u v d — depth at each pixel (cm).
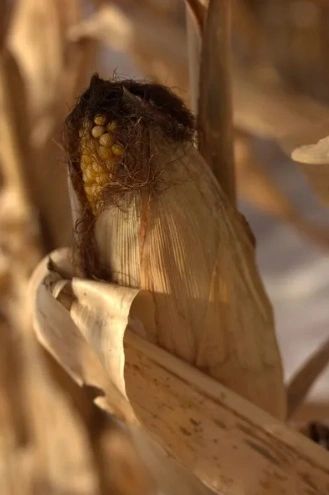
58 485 102
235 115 86
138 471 101
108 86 63
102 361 66
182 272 66
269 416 68
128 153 63
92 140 63
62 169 87
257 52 130
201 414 67
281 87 94
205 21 70
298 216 103
